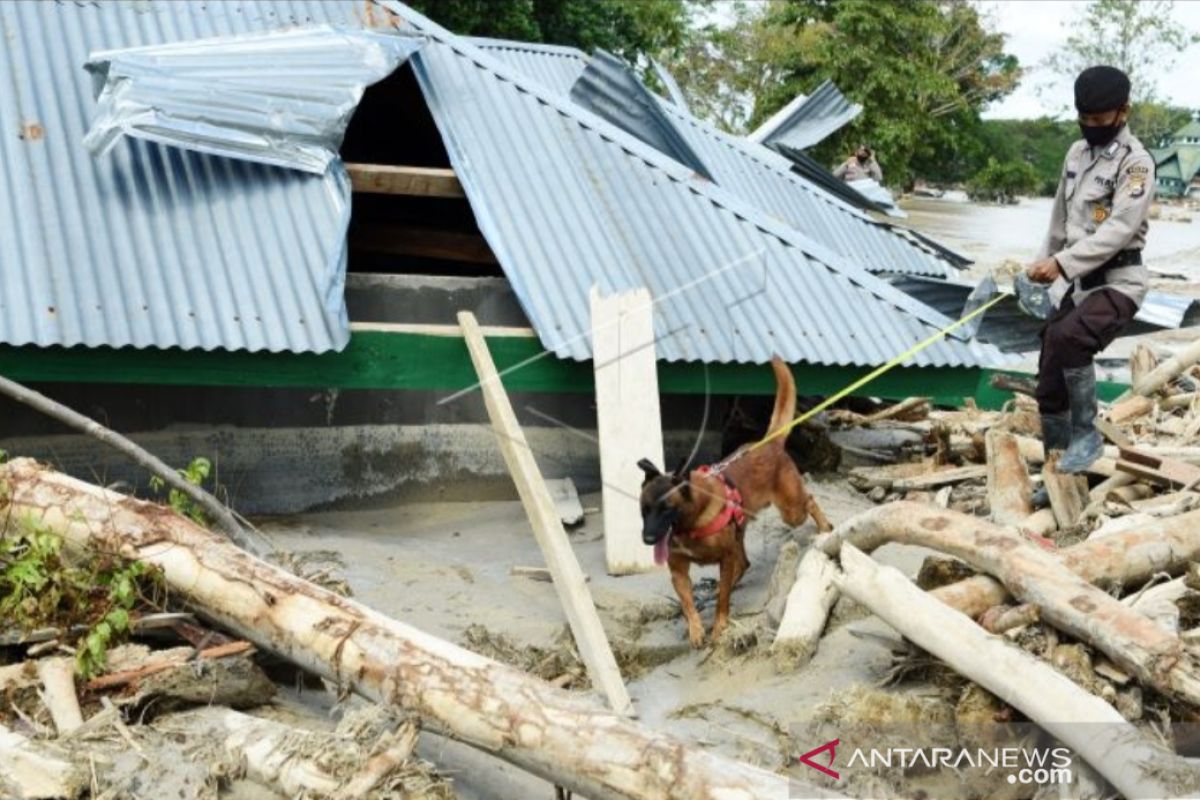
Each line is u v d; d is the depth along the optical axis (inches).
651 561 301.7
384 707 196.9
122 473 326.3
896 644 237.5
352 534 327.0
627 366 315.6
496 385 301.9
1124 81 275.1
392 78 401.4
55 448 320.8
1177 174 2386.8
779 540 311.9
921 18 1525.6
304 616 209.8
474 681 193.8
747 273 353.1
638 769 178.4
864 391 351.3
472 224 439.5
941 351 354.9
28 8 356.2
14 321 282.4
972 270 954.1
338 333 303.6
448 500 354.9
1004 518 296.4
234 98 332.5
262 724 200.5
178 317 296.2
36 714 203.8
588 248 343.3
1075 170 286.8
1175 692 196.7
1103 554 233.5
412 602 278.4
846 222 524.7
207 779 190.9
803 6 1546.5
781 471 285.9
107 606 219.8
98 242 304.3
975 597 225.5
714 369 336.8
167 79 331.0
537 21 1043.3
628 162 371.2
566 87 564.1
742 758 216.4
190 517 266.7
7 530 236.5
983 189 2322.8
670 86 620.4
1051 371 289.4
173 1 380.8
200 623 226.7
